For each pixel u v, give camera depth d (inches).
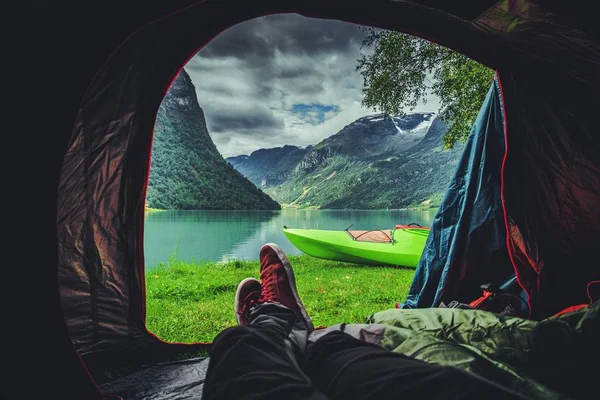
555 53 73.9
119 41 47.6
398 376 31.7
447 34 75.4
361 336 61.2
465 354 46.8
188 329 136.2
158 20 50.8
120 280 84.8
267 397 32.3
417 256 331.9
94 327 82.5
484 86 368.8
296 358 46.9
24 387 43.8
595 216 98.3
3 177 42.1
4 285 42.5
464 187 126.7
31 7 43.9
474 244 120.0
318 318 158.7
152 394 72.3
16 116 42.7
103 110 67.2
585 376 46.2
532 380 40.7
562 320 50.4
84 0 45.9
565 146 97.3
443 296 120.6
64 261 75.9
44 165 43.6
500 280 118.0
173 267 330.6
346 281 262.2
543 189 100.9
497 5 62.6
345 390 34.2
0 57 42.5
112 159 74.9
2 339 42.7
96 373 81.5
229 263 357.1
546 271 101.1
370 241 357.4
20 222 42.9
